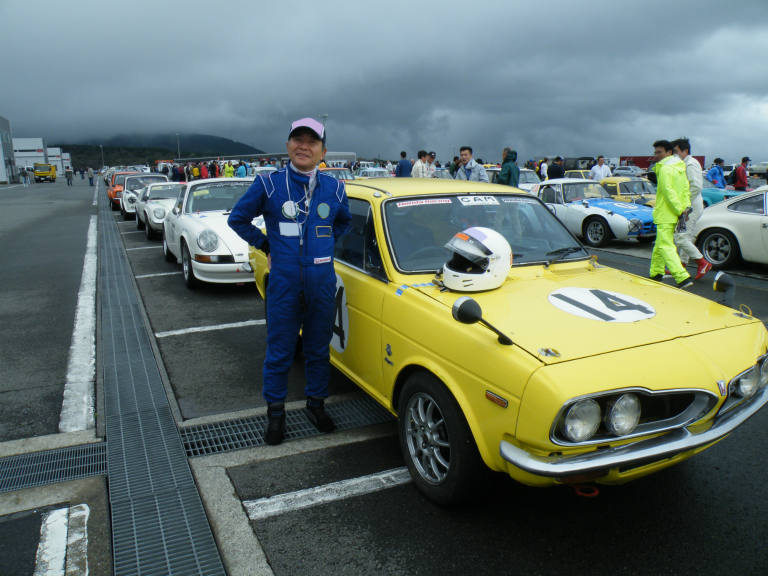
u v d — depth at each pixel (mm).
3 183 62875
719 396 2430
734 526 2717
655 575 2395
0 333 5789
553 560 2488
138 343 5395
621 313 2793
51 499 2939
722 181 15922
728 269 9133
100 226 16188
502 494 2990
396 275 3260
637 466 2352
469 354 2549
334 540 2625
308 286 3273
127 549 2557
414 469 2979
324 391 3654
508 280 3262
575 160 39031
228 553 2539
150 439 3561
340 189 3357
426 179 4348
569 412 2174
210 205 8711
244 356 5129
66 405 4078
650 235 11562
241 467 3256
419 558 2504
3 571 2424
